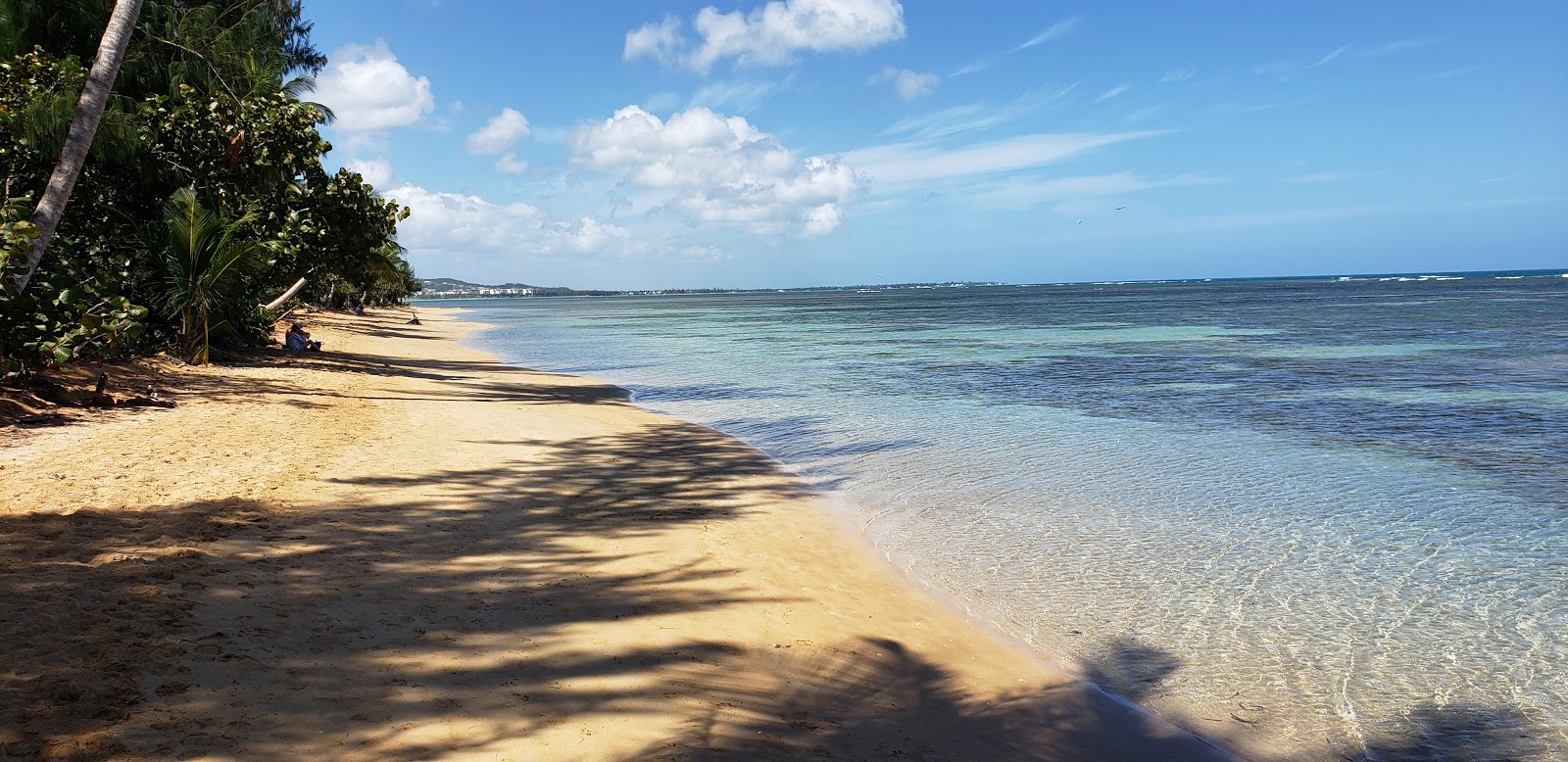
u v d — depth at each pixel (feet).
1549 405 57.88
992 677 18.16
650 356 110.73
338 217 75.77
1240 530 29.55
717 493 33.30
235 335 73.77
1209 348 112.06
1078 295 520.01
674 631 18.62
